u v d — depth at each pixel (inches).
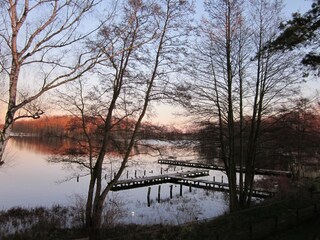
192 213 839.1
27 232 592.4
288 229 548.4
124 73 582.2
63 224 667.4
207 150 741.9
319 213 649.6
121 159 690.8
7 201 956.6
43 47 229.3
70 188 1206.3
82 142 636.7
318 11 447.8
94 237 551.8
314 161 1247.5
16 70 216.1
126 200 1099.3
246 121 757.9
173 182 1583.4
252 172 730.8
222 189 1304.1
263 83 705.6
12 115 213.8
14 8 215.0
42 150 2194.9
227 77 697.0
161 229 487.2
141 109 612.7
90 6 243.9
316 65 471.5
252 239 476.4
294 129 790.5
